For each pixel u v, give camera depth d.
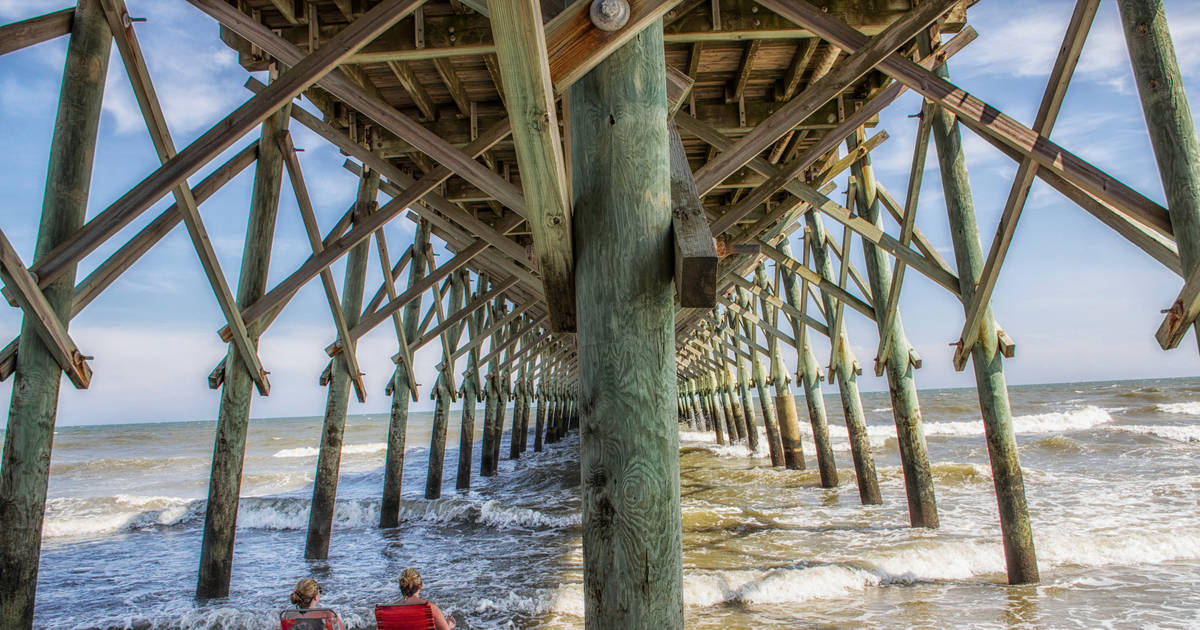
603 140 1.69
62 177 4.19
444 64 5.95
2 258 3.62
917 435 8.33
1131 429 20.98
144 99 4.12
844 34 3.96
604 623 1.59
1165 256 3.55
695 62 5.89
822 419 12.47
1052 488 11.00
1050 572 6.39
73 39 4.30
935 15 3.75
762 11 5.12
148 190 3.88
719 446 22.83
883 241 6.35
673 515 1.62
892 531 8.30
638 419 1.60
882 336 7.83
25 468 4.04
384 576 7.63
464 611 6.04
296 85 3.74
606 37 1.50
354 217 8.05
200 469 24.67
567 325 1.92
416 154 7.44
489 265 11.80
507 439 37.59
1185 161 3.03
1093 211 3.95
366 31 3.60
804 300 10.84
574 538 9.33
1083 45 3.51
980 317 5.45
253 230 6.41
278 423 80.00
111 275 4.62
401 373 11.20
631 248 1.64
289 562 8.59
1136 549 6.86
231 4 5.00
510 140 7.26
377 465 24.03
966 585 6.17
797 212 9.76
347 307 8.63
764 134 3.78
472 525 10.83
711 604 6.02
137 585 7.76
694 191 1.70
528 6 1.22
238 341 6.11
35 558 4.09
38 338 4.08
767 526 9.05
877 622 5.35
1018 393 64.44
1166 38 3.11
